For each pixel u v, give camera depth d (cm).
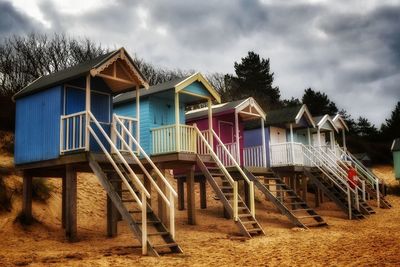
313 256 1012
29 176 1498
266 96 5794
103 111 1544
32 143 1481
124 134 1609
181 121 1972
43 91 1479
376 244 1167
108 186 1215
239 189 2467
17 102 1585
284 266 903
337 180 2394
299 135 2823
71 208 1313
